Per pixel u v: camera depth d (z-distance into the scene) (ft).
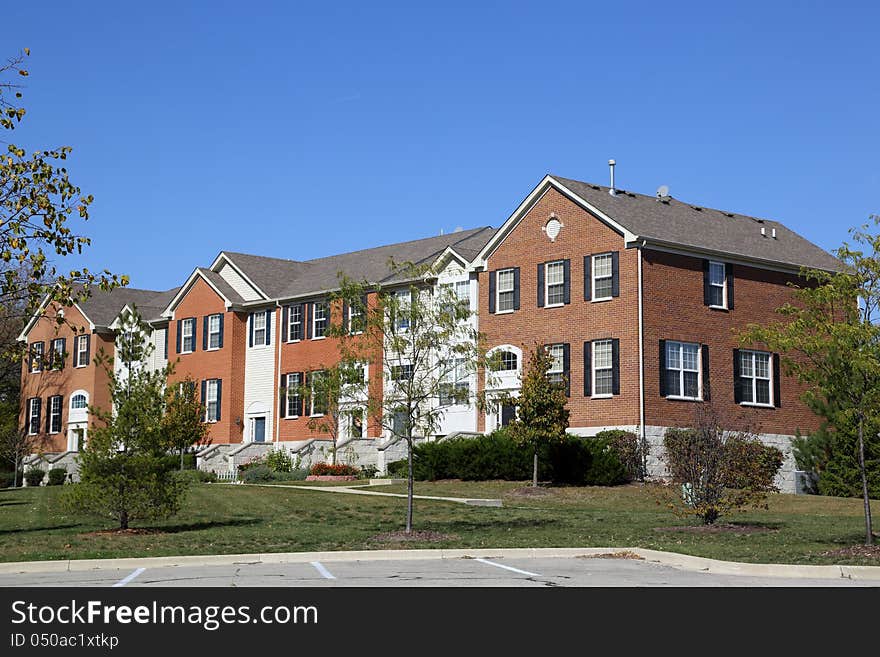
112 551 65.98
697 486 81.66
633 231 125.29
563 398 115.34
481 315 141.69
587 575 55.01
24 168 62.39
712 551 63.52
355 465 147.84
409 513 76.07
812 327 65.87
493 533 77.66
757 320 135.23
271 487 122.42
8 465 195.83
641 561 62.59
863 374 63.62
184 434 151.64
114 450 79.66
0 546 70.13
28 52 62.44
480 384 137.59
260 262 185.37
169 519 88.58
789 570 55.83
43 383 210.18
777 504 104.12
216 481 149.38
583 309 129.80
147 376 82.33
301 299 168.66
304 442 159.63
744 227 149.38
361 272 167.02
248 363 176.76
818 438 121.19
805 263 142.00
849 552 62.28
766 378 134.72
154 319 193.36
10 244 61.57
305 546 68.54
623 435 119.34
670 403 124.67
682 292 128.26
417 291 80.33
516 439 113.80
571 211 132.87
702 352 128.67
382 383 139.85
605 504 103.76
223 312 178.91
